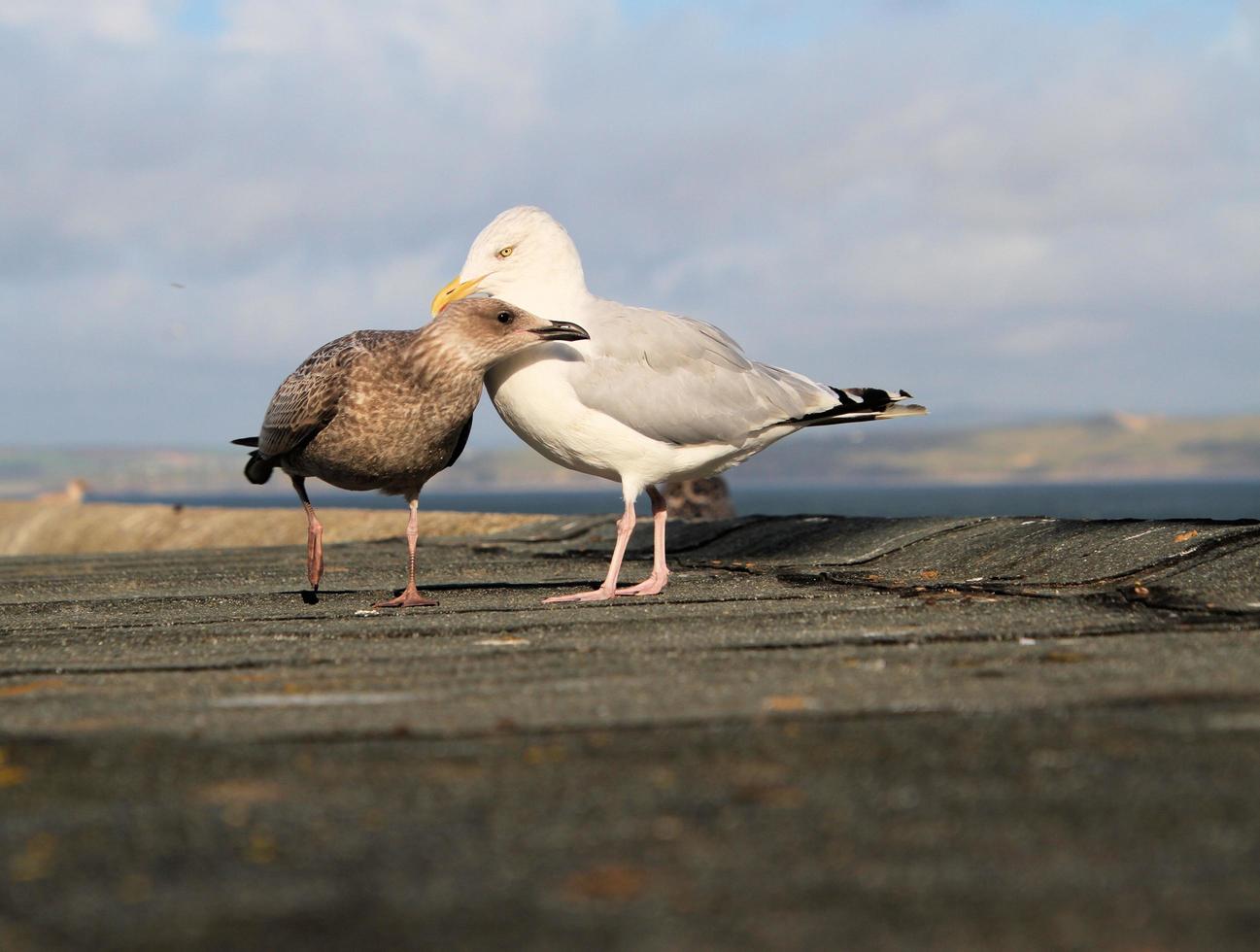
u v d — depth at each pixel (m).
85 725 3.53
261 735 3.35
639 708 3.64
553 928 2.10
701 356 7.29
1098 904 2.17
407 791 2.83
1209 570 6.16
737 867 2.36
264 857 2.42
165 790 2.85
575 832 2.55
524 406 7.15
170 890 2.27
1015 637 4.90
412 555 6.82
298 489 7.21
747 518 10.27
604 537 10.74
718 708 3.61
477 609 6.45
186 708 3.77
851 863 2.38
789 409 7.49
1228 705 3.49
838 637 5.02
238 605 6.93
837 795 2.77
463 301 6.61
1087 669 4.11
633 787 2.84
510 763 3.05
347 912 2.17
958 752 3.08
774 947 2.03
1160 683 3.82
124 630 5.82
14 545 15.79
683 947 2.03
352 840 2.51
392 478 6.71
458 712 3.63
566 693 3.92
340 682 4.23
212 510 15.20
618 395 7.06
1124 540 7.00
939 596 6.34
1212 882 2.25
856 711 3.53
